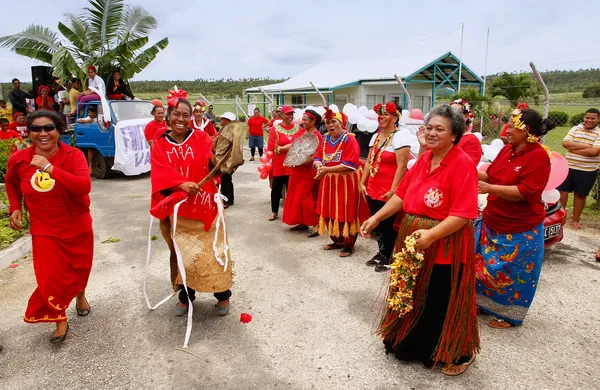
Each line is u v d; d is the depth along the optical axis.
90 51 15.23
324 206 5.57
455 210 2.78
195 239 3.75
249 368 3.30
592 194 7.73
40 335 3.79
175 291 4.07
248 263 5.38
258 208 8.13
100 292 4.60
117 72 14.80
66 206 3.51
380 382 3.12
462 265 2.95
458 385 3.07
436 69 21.53
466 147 4.10
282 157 6.93
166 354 3.48
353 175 5.43
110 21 15.23
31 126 3.35
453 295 2.97
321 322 3.95
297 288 4.66
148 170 11.69
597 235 6.34
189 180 3.67
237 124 7.66
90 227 3.75
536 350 3.50
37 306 3.49
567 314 4.08
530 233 3.62
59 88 15.94
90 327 3.90
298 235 6.50
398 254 2.98
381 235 5.07
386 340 3.34
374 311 4.14
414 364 3.32
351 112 6.50
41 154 3.50
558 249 5.78
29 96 16.41
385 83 20.53
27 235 6.10
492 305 3.88
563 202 6.79
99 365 3.35
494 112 16.30
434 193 2.88
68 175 3.38
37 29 15.58
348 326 3.88
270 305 4.28
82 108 11.80
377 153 5.01
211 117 13.96
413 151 5.84
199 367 3.31
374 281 4.82
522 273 3.68
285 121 7.07
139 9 15.76
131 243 6.16
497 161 3.80
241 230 6.75
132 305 4.30
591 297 4.41
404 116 7.46
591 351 3.48
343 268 5.21
